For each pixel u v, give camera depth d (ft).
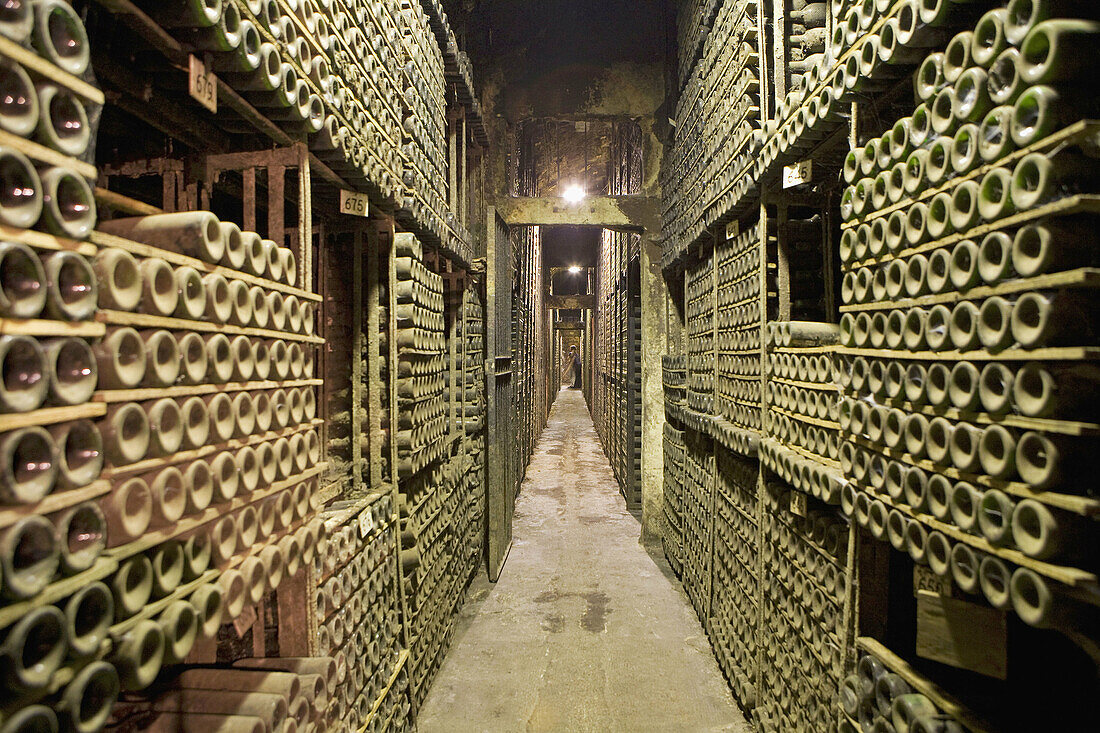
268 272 5.90
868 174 6.96
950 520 5.54
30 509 3.21
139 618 4.15
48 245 3.38
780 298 12.00
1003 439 4.73
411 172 12.19
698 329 18.98
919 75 5.95
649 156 24.91
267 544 5.94
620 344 34.45
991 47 4.98
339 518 8.75
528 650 15.87
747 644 13.10
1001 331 4.69
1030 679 6.36
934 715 5.95
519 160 31.53
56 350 3.42
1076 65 4.18
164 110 6.46
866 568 7.91
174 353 4.44
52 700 3.53
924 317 5.76
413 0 12.98
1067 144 4.17
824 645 9.17
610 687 13.97
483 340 22.74
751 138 11.98
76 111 3.64
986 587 5.01
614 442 38.42
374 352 11.62
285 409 6.20
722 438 13.92
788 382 10.59
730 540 14.48
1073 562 4.36
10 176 3.28
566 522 28.27
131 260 4.07
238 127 7.35
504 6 24.41
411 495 13.14
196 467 4.71
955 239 5.36
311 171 8.93
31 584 3.15
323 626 7.91
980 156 5.06
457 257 17.72
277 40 6.45
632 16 24.77
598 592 19.89
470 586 20.47
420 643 13.26
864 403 6.89
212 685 5.80
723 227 15.99
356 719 9.00
